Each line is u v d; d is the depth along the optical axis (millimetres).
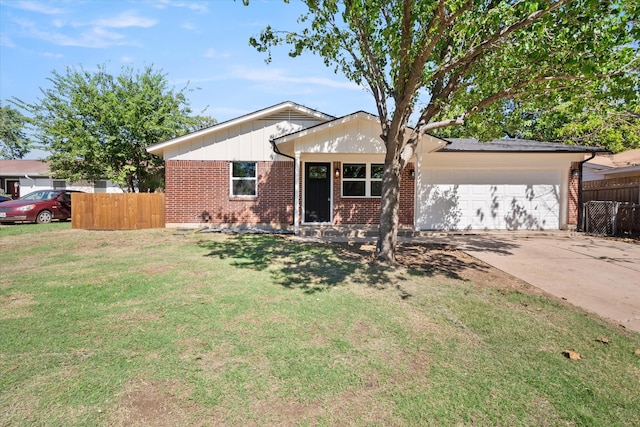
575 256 7980
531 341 3611
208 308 4367
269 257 7508
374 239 10086
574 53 5422
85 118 15758
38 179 26219
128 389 2678
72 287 5223
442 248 8953
